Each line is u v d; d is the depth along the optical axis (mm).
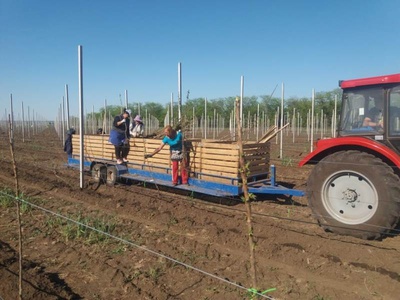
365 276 4180
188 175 7594
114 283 4105
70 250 5004
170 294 3832
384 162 5379
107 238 5410
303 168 11148
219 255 4844
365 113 5711
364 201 5312
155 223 6254
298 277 4230
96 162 9758
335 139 5812
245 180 2316
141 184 9242
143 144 8633
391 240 5172
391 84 5406
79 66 8531
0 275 4059
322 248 4906
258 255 4840
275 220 6227
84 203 7707
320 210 5660
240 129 2254
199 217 6430
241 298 3723
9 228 5930
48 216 6547
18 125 40156
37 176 10547
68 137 11148
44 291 3814
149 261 4633
